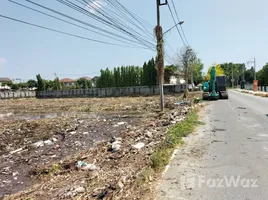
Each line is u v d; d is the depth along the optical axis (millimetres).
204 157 6500
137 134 10695
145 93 61469
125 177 5254
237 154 6676
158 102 31062
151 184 4855
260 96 31812
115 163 6762
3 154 10008
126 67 67438
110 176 5645
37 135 13586
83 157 7875
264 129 9945
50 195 5035
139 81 66000
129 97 50750
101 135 13023
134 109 26000
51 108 34062
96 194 4652
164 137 8891
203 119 13062
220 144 7805
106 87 70125
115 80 68625
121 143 9148
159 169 5633
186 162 6137
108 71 70250
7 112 31594
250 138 8477
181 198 4262
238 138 8531
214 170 5531
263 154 6609
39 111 31422
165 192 4496
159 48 19250
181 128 10031
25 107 37625
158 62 19391
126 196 4359
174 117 14969
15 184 6652
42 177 6891
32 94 72875
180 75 66688
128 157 7062
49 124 16953
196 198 4250
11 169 8008
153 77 61438
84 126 16016
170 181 4988
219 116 14023
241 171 5426
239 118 13023
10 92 66312
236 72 101500
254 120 12242
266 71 60594
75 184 5520
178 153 6945
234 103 21859
